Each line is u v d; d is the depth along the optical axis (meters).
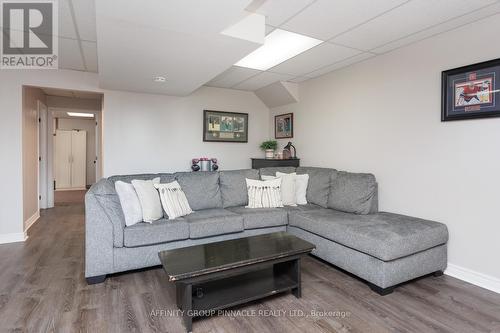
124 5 1.81
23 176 3.66
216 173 3.73
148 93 4.35
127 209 2.66
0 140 3.49
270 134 5.36
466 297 2.23
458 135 2.56
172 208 2.97
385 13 2.31
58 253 3.15
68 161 8.66
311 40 2.88
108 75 3.36
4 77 3.53
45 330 1.78
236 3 1.81
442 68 2.68
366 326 1.86
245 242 2.37
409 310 2.05
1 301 2.12
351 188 3.24
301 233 3.16
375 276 2.29
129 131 4.26
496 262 2.33
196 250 2.17
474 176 2.46
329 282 2.51
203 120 4.78
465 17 2.37
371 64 3.38
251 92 5.21
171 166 4.55
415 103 2.91
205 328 1.84
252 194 3.66
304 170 4.08
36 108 4.53
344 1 2.13
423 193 2.85
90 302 2.12
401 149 3.05
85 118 8.80
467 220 2.51
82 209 5.57
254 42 2.37
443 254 2.59
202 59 2.79
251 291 2.11
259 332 1.80
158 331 1.79
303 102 4.53
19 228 3.58
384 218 2.83
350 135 3.68
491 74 2.33
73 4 2.17
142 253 2.61
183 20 2.02
